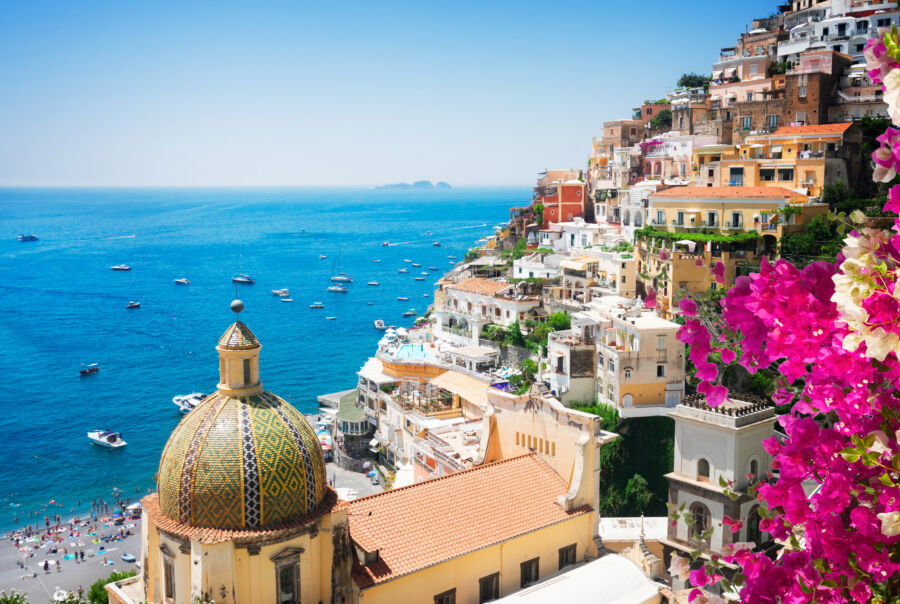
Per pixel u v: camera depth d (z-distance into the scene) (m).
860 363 11.22
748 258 91.69
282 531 31.77
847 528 11.85
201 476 31.98
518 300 114.44
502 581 38.47
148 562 34.94
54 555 90.75
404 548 36.19
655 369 78.69
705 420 53.78
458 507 39.56
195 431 33.00
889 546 11.17
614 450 78.00
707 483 54.22
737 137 125.94
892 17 124.69
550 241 154.00
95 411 142.38
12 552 91.50
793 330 11.79
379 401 108.00
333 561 33.66
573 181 160.25
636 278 106.81
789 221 90.44
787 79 119.62
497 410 48.47
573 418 42.56
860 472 11.59
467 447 62.62
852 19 127.62
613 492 77.44
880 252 10.68
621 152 154.38
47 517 100.31
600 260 118.25
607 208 148.38
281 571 32.44
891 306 10.10
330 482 101.81
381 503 38.62
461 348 111.94
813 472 12.05
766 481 13.57
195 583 30.94
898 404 11.05
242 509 31.73
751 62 140.12
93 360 180.62
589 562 41.47
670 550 56.06
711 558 14.08
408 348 115.00
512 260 157.50
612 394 80.31
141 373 168.88
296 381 159.38
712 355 14.52
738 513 52.41
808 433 12.00
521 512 40.31
